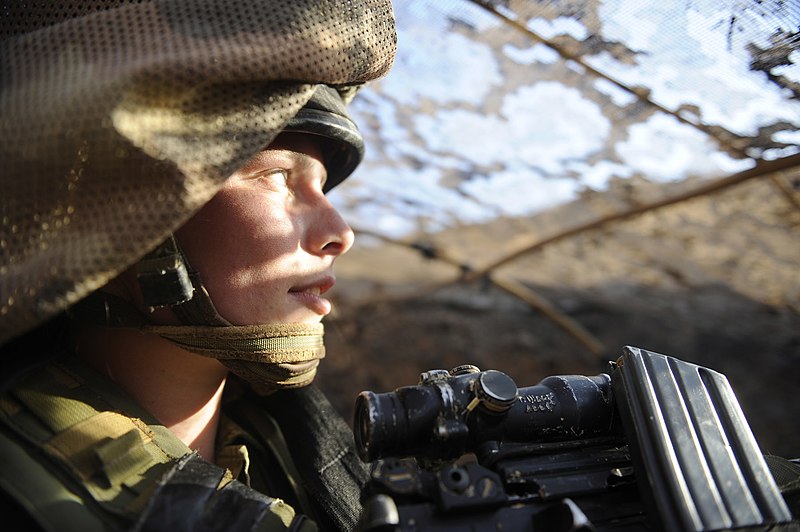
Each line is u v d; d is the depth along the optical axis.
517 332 3.33
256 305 0.83
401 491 0.66
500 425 0.73
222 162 0.70
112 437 0.73
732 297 2.73
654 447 0.69
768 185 1.76
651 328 3.20
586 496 0.72
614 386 0.77
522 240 2.45
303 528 0.74
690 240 2.28
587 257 2.62
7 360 0.77
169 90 0.66
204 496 0.70
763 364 2.99
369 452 0.70
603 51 1.25
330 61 0.75
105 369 0.86
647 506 0.69
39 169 0.65
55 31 0.71
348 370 3.01
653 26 1.12
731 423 0.75
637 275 2.78
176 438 0.81
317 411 1.08
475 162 1.87
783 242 2.12
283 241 0.84
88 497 0.67
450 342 3.25
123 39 0.68
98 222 0.66
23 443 0.69
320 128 0.86
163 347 0.86
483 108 1.58
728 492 0.68
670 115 1.41
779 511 0.68
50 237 0.66
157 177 0.67
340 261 3.07
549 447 0.75
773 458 0.88
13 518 0.65
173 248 0.76
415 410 0.70
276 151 0.84
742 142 1.44
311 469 1.01
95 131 0.64
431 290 3.14
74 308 0.82
